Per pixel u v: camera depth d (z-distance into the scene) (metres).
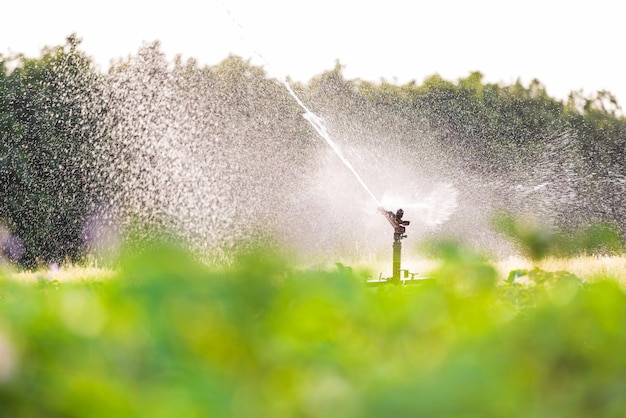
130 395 1.82
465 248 3.50
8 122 68.56
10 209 67.81
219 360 2.34
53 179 68.44
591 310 2.91
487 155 85.50
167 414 1.77
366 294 3.32
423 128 85.00
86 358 2.19
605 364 2.67
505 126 86.81
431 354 2.32
